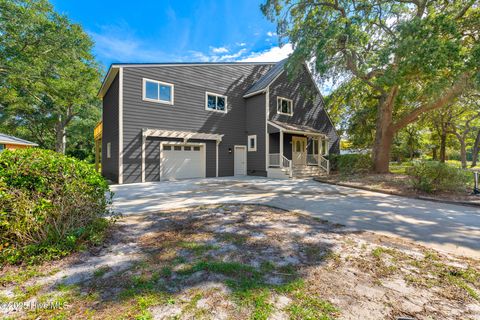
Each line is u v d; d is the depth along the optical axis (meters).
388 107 12.00
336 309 1.88
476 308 1.92
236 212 5.18
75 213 3.23
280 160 13.53
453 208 5.73
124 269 2.54
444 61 7.58
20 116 20.62
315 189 9.00
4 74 13.43
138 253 2.96
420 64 8.00
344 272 2.50
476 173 7.07
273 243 3.31
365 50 10.93
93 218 3.55
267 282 2.28
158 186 9.83
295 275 2.42
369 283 2.29
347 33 9.62
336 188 9.30
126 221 4.42
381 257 2.88
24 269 2.51
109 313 1.83
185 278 2.35
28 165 2.93
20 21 12.52
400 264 2.70
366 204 6.19
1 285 2.22
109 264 2.65
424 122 18.61
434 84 8.45
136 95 11.31
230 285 2.22
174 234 3.68
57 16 14.34
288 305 1.93
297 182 11.40
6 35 12.73
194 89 13.40
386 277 2.40
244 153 15.70
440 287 2.23
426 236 3.70
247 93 15.64
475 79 7.72
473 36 8.95
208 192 8.20
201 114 13.66
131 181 11.02
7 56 13.32
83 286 2.21
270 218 4.69
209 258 2.82
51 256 2.73
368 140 21.00
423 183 7.32
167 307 1.90
